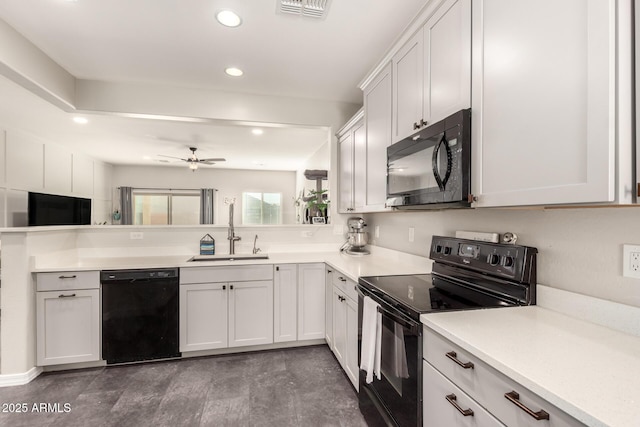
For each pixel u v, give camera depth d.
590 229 1.14
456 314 1.21
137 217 7.23
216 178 7.71
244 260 2.80
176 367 2.46
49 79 2.42
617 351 0.89
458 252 1.71
